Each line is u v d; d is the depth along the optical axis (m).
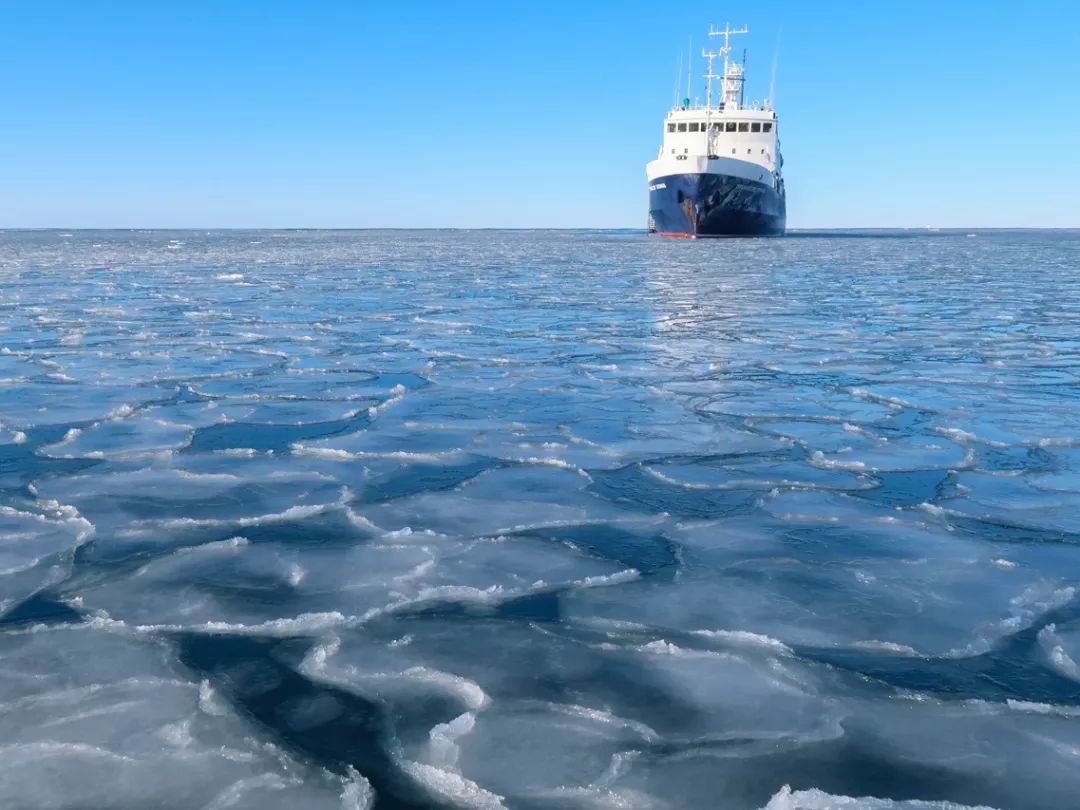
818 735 2.23
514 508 3.96
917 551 3.48
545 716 2.30
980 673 2.55
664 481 4.38
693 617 2.90
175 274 19.59
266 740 2.17
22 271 20.45
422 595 3.04
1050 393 6.50
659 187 39.31
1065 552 3.47
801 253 30.25
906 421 5.64
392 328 10.15
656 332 9.85
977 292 15.16
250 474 4.42
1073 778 2.07
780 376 7.20
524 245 42.62
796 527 3.75
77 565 3.26
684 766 2.10
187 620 2.82
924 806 1.93
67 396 6.24
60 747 2.12
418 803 1.95
